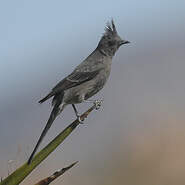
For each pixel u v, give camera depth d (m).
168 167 27.78
